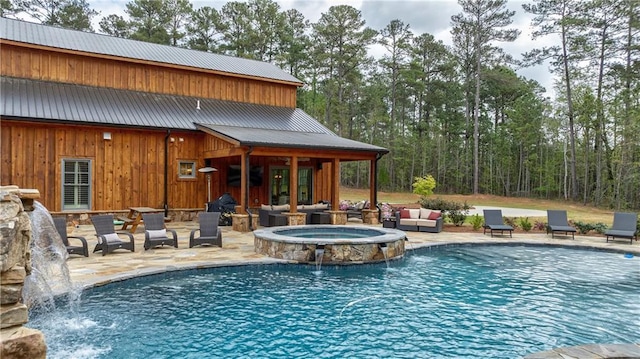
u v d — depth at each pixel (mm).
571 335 5340
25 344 2385
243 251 9938
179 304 6363
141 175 15070
